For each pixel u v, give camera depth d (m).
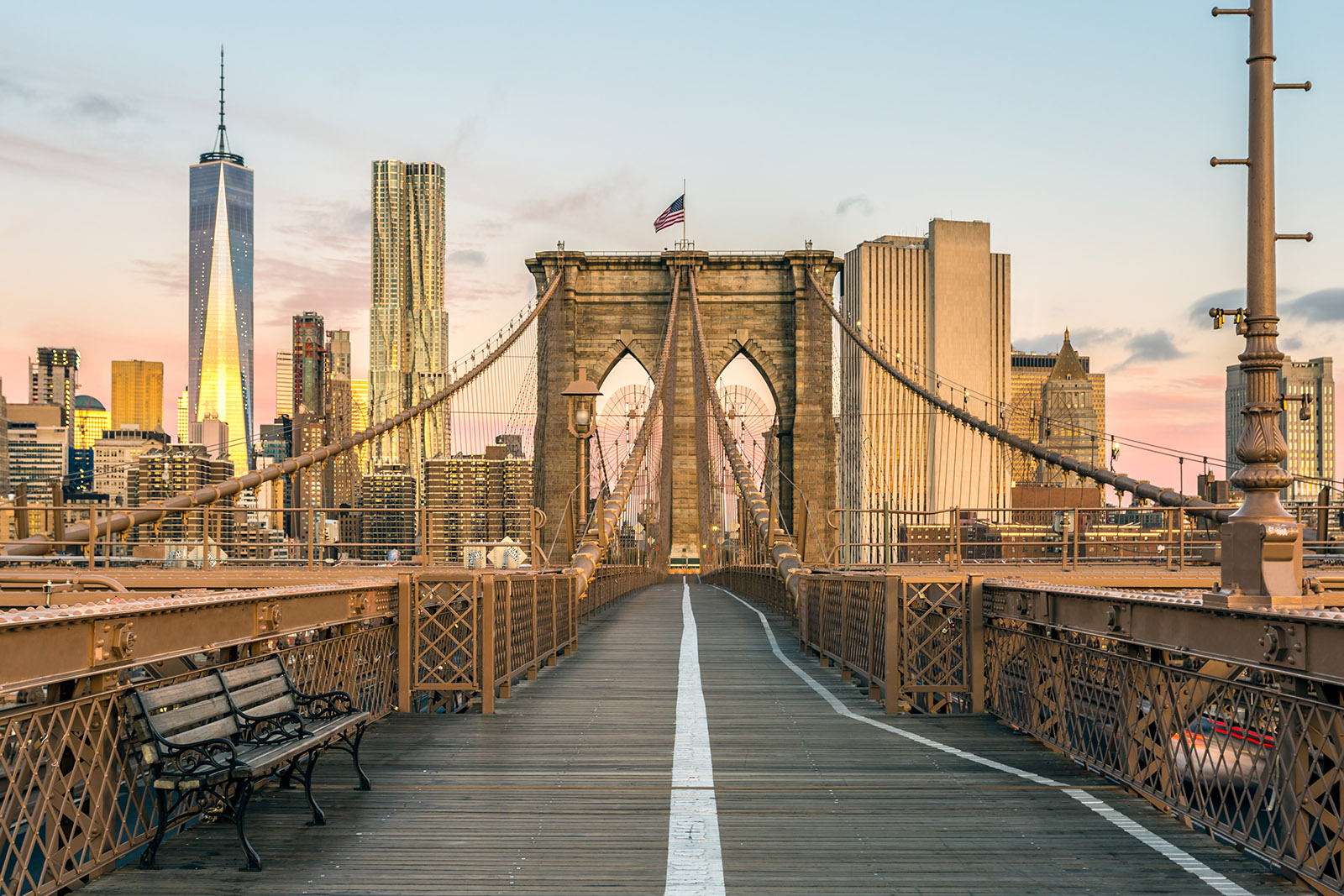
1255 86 6.54
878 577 10.33
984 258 184.62
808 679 12.29
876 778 6.82
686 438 79.56
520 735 8.41
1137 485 31.28
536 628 12.73
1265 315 6.22
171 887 4.64
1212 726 5.33
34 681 4.17
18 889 4.15
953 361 181.50
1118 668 6.47
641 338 80.69
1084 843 5.32
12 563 24.75
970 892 4.61
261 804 6.12
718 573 53.44
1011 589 8.55
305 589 7.01
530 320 63.91
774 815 5.88
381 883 4.71
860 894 4.57
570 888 4.65
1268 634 4.70
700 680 12.21
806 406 78.06
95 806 4.69
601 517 29.42
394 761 7.38
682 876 4.82
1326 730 4.30
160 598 5.38
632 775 6.91
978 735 8.42
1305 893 4.54
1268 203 6.42
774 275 80.50
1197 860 5.04
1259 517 5.71
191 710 5.21
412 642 9.55
